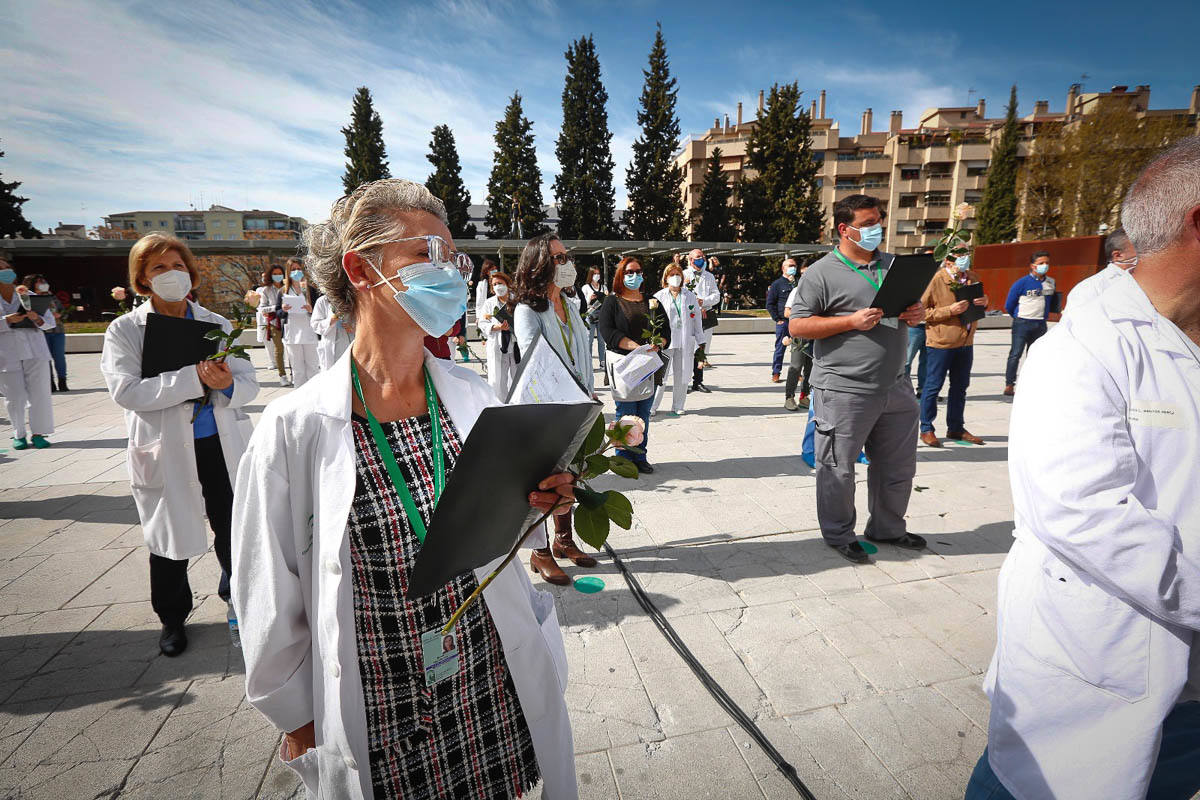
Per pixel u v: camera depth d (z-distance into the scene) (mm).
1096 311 1240
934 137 51469
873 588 3238
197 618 3037
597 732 2221
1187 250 1174
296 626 1105
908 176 51500
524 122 36562
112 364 2434
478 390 1347
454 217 38469
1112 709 1152
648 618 2979
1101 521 1057
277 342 10734
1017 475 1245
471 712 1235
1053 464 1130
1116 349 1176
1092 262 18109
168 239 2547
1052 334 1285
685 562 3578
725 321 19594
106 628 2963
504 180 36812
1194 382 1151
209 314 2777
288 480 1100
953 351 5820
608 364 4957
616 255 23969
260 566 1078
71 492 4953
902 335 3322
